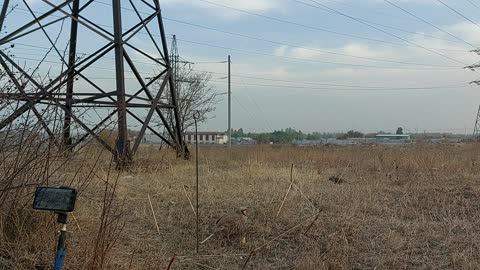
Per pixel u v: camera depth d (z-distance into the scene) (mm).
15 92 4801
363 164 15391
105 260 4695
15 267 4520
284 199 7340
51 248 4895
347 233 6547
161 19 15734
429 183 10750
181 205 7715
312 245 6086
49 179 5438
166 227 6590
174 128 17844
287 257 5832
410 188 9906
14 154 4906
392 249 6082
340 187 9922
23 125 4879
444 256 5898
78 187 5777
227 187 9492
